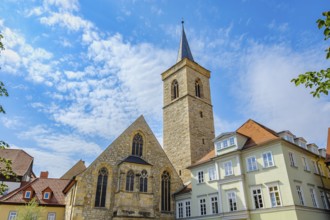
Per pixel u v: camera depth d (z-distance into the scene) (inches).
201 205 1587.1
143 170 1718.8
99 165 1630.2
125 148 1798.7
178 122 2395.4
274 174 1261.1
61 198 1834.4
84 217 1441.9
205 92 2645.2
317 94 431.8
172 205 1804.9
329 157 1534.2
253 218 1274.6
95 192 1544.0
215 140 1604.3
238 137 1482.5
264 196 1267.2
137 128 1931.6
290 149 1338.6
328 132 1743.4
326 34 396.2
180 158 2228.1
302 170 1341.0
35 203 1488.7
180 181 1937.7
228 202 1402.6
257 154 1369.3
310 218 1192.2
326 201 1386.6
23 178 2098.9
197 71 2669.8
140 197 1614.2
